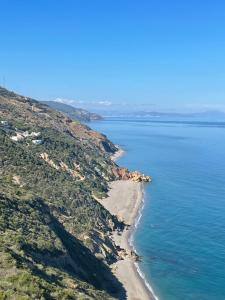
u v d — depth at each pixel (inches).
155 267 3142.2
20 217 2691.9
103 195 4877.0
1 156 4306.1
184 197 5029.5
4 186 3346.5
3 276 1814.7
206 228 3914.9
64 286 2073.1
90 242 3171.8
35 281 1838.1
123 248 3459.6
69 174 5113.2
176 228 3934.5
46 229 2701.8
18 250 2161.7
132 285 2849.4
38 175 4244.6
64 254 2541.8
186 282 2928.2
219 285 2893.7
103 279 2787.9
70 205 3850.9
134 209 4515.3
